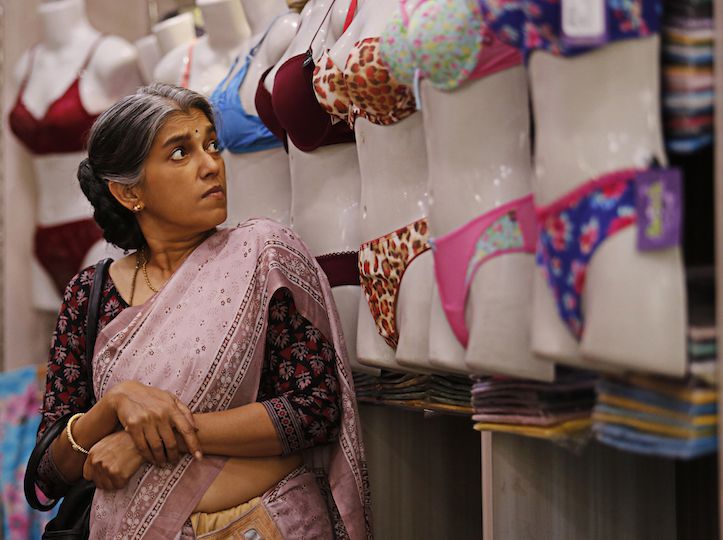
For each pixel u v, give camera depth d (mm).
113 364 2141
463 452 3018
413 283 2127
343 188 2545
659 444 1469
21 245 4688
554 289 1538
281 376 2139
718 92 1373
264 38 2934
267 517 2047
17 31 4746
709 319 1464
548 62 1515
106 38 4195
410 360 2137
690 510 2299
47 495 2287
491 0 1555
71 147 4141
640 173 1415
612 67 1451
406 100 2090
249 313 2131
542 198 1544
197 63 3414
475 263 1780
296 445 2074
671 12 1456
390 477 2908
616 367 1477
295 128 2557
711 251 1880
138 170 2145
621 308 1414
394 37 1955
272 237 2193
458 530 2990
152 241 2230
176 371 2092
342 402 2184
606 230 1434
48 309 4348
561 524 2162
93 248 4109
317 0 2686
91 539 2117
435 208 1866
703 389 1426
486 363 1759
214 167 2174
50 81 4207
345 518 2146
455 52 1742
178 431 2041
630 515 2244
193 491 2047
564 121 1499
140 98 2148
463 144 1796
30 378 3824
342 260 2518
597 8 1415
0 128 4746
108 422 2090
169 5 4617
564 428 1831
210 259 2188
